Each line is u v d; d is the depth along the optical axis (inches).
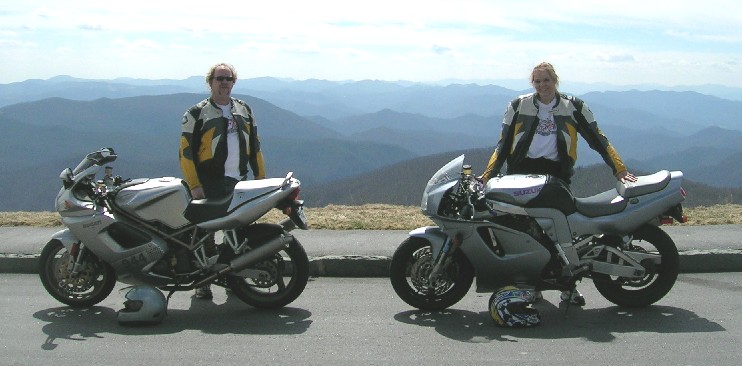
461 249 257.8
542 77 274.4
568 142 279.0
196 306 280.8
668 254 262.2
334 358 214.2
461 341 230.5
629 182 262.5
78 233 266.5
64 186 270.8
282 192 265.9
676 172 264.1
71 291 277.3
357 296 292.2
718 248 331.9
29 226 412.8
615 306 271.0
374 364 208.2
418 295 266.4
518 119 282.2
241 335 239.9
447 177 259.6
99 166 270.2
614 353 215.8
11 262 337.7
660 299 272.1
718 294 285.1
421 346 225.6
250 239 267.9
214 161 293.7
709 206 486.0
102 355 218.7
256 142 308.3
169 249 267.6
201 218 264.4
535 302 280.4
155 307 251.9
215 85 293.4
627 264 257.6
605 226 255.0
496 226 253.4
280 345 228.2
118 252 265.0
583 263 253.3
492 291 263.6
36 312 270.7
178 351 222.5
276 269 267.1
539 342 228.4
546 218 253.0
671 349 218.7
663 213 258.7
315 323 253.9
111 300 289.4
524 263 253.9
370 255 332.2
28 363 210.8
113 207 269.0
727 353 214.1
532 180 256.8
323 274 328.8
